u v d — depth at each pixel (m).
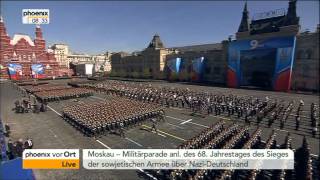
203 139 20.55
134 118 29.23
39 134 26.05
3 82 92.31
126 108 33.38
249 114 33.25
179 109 39.59
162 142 23.27
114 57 137.62
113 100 44.62
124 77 126.25
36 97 51.03
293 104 40.44
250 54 70.06
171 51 110.25
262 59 67.44
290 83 63.09
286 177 15.94
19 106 37.75
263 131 27.08
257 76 69.62
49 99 47.53
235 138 20.69
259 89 66.00
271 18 70.06
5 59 103.75
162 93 49.88
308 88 60.91
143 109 32.59
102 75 144.25
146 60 113.69
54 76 121.94
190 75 91.62
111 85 69.06
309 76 60.59
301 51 61.97
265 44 64.75
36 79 108.50
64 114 33.09
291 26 63.41
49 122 31.23
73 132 26.75
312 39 59.19
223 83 82.19
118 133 26.03
